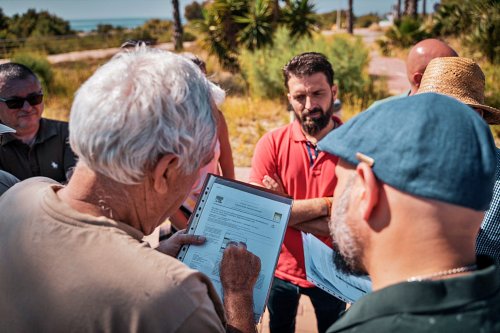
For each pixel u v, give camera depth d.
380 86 11.17
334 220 0.98
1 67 2.51
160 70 1.03
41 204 1.06
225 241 1.46
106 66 1.06
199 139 1.05
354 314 0.83
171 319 0.90
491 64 10.11
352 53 10.58
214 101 1.14
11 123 2.48
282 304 2.33
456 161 0.78
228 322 1.18
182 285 0.93
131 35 29.11
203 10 13.90
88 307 0.93
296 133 2.19
